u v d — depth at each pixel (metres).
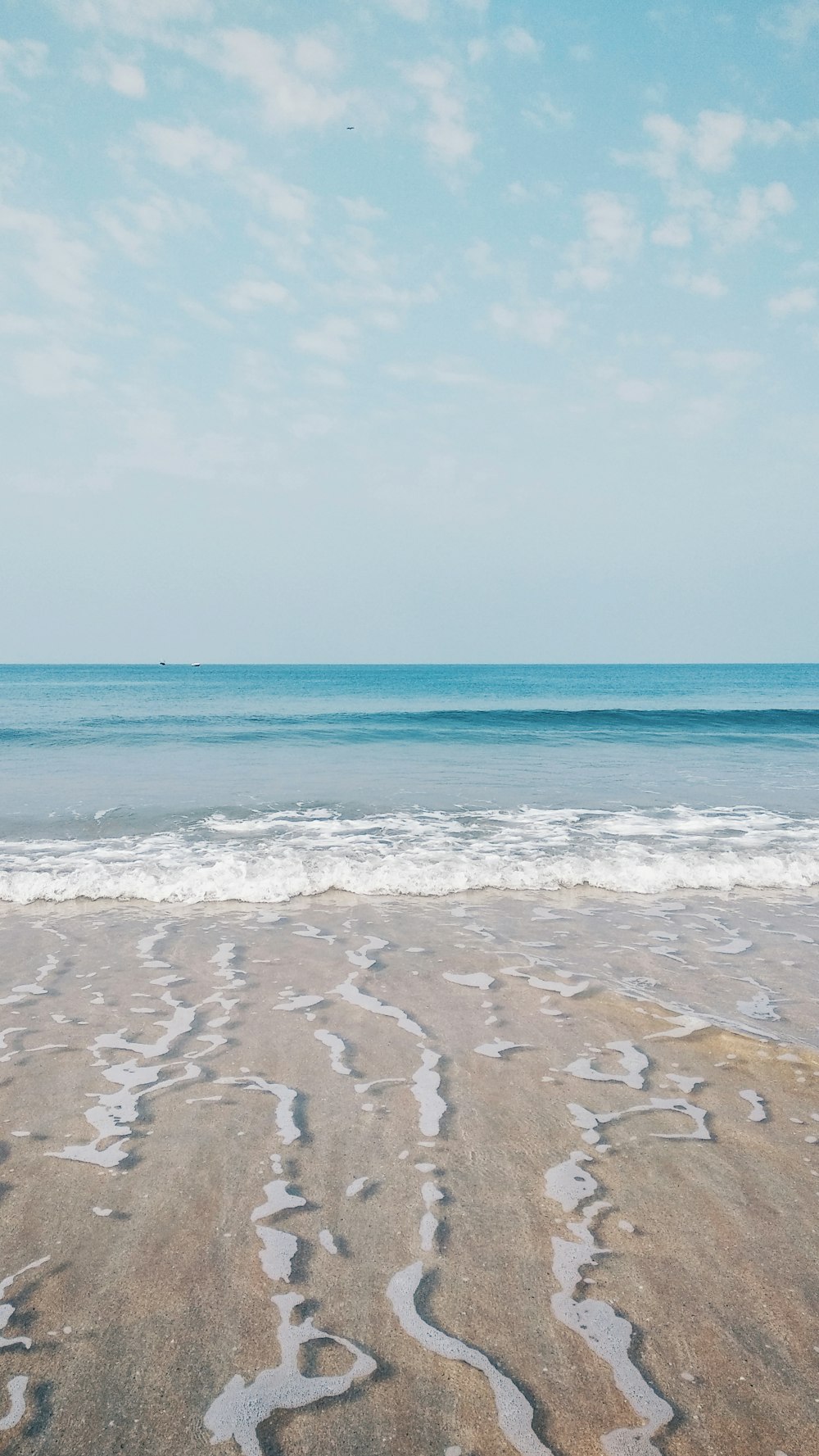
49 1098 3.90
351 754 18.42
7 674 127.69
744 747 20.20
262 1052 4.44
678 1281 2.68
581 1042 4.59
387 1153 3.46
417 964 5.89
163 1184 3.20
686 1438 2.09
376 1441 2.08
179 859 8.61
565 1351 2.38
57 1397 2.19
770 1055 4.43
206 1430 2.11
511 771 15.72
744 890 8.06
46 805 11.72
